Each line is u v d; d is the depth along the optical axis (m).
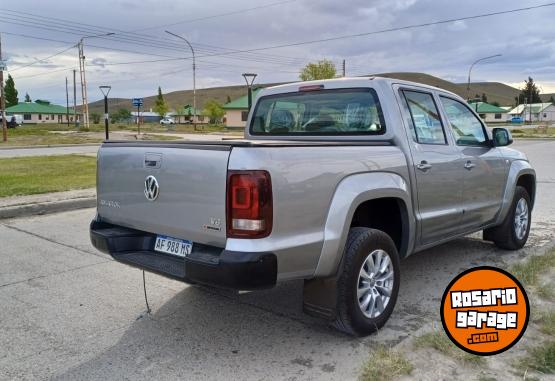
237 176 3.12
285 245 3.24
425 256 6.05
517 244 6.20
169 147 3.56
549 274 4.96
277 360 3.51
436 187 4.60
